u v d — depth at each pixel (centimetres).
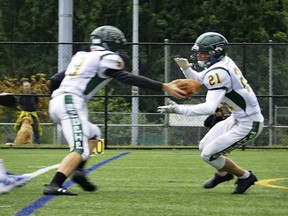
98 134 1380
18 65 3288
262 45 3219
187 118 3456
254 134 1429
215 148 1424
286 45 3231
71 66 1362
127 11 5722
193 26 5631
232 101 1412
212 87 1386
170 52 3244
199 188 1543
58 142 3316
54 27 6066
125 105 3519
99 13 5784
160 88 1327
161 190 1494
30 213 1138
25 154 2736
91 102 3475
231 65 1410
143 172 1948
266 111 3391
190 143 3500
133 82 1331
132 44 3148
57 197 1328
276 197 1381
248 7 5566
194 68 1898
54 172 1911
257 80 3319
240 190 1438
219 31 5597
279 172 2017
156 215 1127
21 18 6209
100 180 1714
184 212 1162
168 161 2383
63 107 1327
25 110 3238
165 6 5694
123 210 1178
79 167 1423
